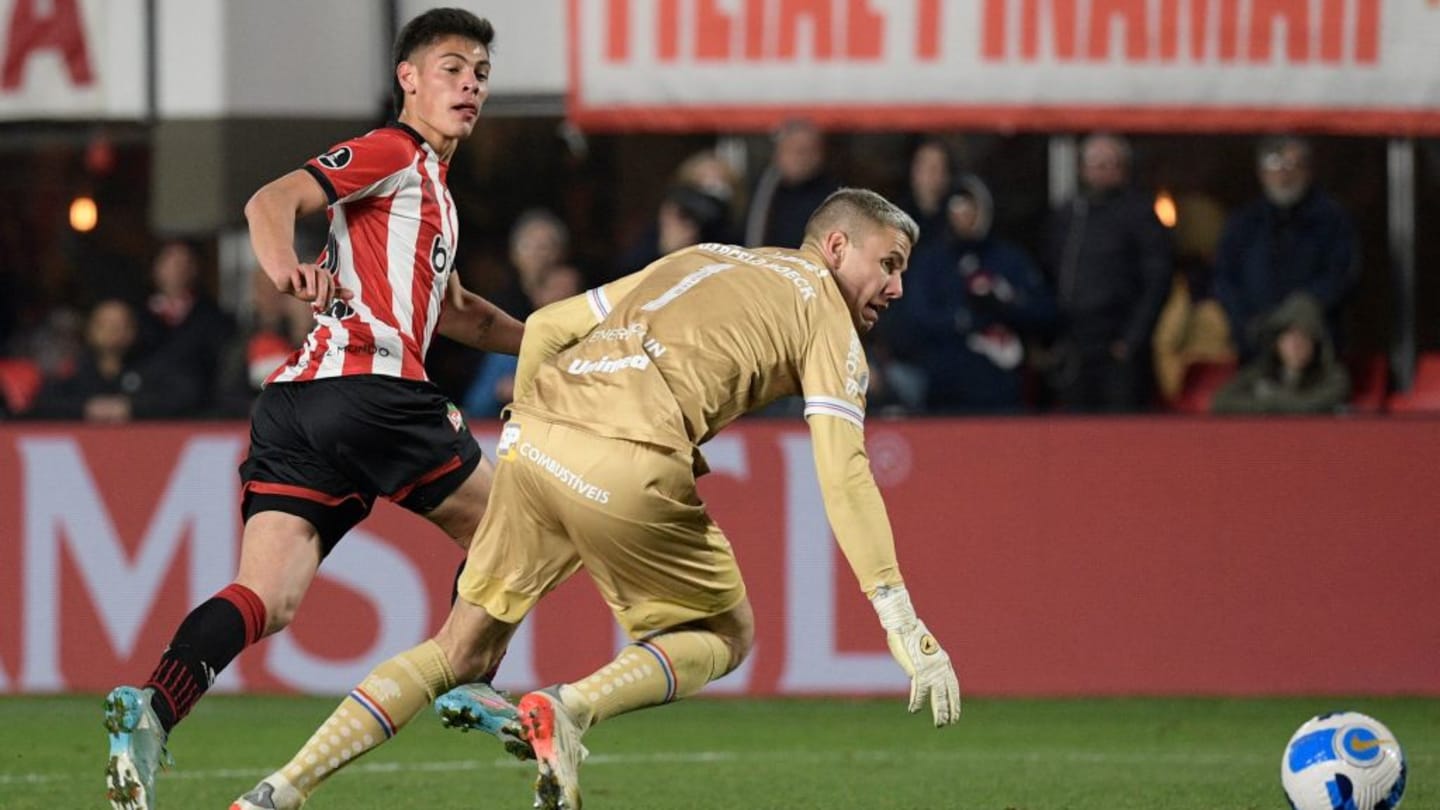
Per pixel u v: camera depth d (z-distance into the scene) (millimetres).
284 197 16438
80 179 39094
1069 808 20750
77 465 31281
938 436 31031
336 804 20953
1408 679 30641
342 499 17922
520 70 34656
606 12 34406
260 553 17469
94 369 34812
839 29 34094
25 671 31219
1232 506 30797
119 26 35031
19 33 35250
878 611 15688
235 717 29062
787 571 30906
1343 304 34094
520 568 16766
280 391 17891
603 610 30859
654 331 16484
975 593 30906
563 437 16250
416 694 16406
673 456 16047
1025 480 30969
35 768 24047
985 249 33469
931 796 21656
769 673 30922
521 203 37562
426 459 18156
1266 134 35312
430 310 18156
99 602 31172
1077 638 30828
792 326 16375
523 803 21062
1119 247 33438
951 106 34125
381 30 34750
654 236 34531
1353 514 30766
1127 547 30844
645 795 21781
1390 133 33969
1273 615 30750
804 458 30906
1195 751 25547
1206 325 34219
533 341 17734
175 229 35281
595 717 16078
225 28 34719
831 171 36656
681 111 34438
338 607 31047
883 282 17219
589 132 36875
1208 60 33906
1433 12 33688
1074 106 34000
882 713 29438
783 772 23688
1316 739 16641
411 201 17797
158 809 21016
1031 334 33656
